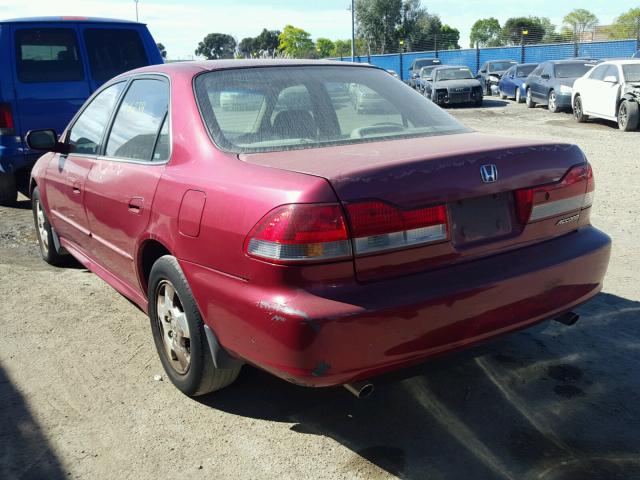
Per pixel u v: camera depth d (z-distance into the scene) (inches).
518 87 933.2
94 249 173.8
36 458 116.3
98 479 110.2
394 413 127.1
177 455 116.0
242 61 147.6
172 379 138.1
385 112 142.1
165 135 137.1
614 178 354.6
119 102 163.9
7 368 151.1
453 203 109.6
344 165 106.4
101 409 132.0
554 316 121.6
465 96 913.5
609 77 598.2
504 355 148.9
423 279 105.6
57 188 192.4
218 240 110.6
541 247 121.0
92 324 175.6
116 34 322.3
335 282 100.3
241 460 114.0
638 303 176.2
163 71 148.2
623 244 231.3
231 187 111.3
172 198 124.3
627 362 143.9
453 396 132.5
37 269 225.8
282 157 117.1
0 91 292.5
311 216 99.0
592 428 119.5
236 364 122.2
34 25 300.8
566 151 126.5
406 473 108.7
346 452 115.3
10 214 313.6
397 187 103.7
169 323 136.0
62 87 305.4
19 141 299.0
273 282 101.3
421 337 104.0
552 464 109.5
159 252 141.7
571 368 142.1
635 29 1545.3
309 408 130.3
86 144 176.4
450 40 2361.0
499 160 114.7
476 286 108.1
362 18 2509.8
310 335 97.3
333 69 150.6
